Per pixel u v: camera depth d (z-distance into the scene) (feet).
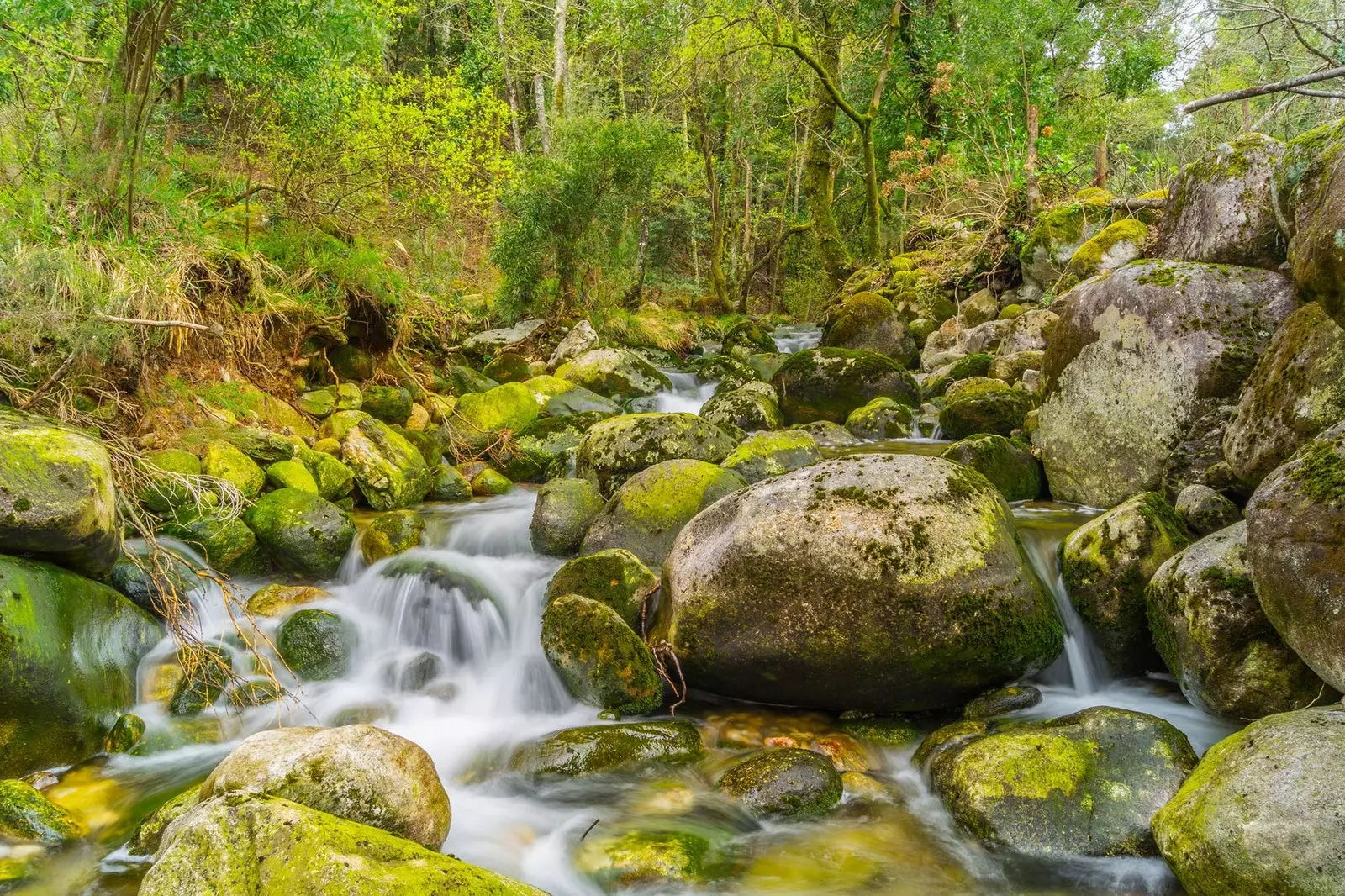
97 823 11.21
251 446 21.44
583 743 12.93
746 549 13.76
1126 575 13.94
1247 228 18.37
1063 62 45.85
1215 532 13.29
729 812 11.66
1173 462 16.61
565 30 62.49
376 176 35.50
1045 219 37.70
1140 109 54.29
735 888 10.19
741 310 65.31
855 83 58.34
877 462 14.51
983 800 10.64
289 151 31.22
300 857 8.18
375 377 30.30
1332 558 9.93
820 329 53.11
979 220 45.44
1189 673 12.44
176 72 22.58
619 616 14.71
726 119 60.54
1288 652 11.36
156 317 20.66
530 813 11.95
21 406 17.54
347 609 17.78
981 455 19.62
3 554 12.29
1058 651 13.96
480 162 46.47
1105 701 13.70
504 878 8.64
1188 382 16.90
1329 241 12.42
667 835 11.07
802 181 72.54
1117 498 18.38
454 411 30.01
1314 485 10.52
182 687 14.25
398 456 24.45
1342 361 12.90
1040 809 10.42
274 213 30.60
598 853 10.77
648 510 18.88
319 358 28.53
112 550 14.26
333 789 9.96
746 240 68.28
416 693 15.79
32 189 19.88
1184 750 10.79
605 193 43.47
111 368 20.02
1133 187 50.16
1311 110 34.71
